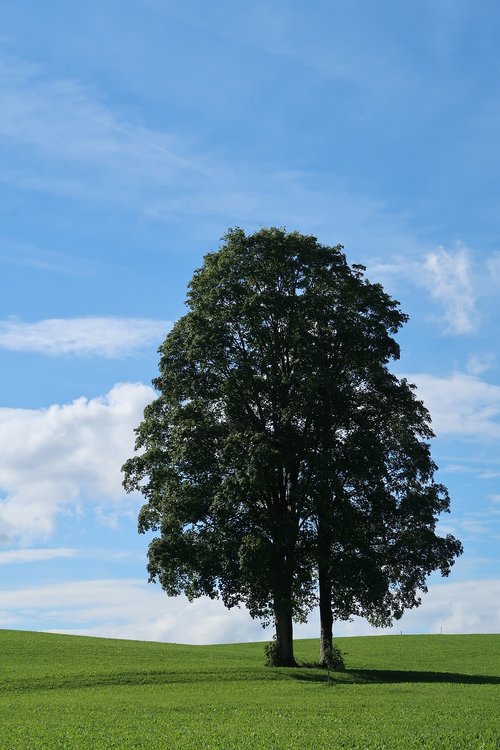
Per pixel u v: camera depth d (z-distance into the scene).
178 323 56.47
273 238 55.44
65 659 55.34
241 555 48.34
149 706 36.91
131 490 55.84
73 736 29.59
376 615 53.47
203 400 53.78
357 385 55.41
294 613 55.22
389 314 56.19
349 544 50.59
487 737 28.86
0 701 39.06
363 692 41.91
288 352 54.09
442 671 60.09
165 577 52.19
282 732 30.23
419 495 52.62
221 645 81.19
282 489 53.66
